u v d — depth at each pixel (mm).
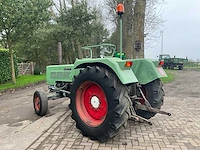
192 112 4477
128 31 10711
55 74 4562
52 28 16266
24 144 2818
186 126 3557
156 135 3145
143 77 3547
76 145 2805
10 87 9117
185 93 7059
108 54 4082
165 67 23062
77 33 16562
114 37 16047
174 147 2732
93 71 2939
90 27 17141
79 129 3281
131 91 3359
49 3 10234
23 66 16953
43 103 4305
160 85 3691
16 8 8461
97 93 3070
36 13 9492
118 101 2691
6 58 11344
